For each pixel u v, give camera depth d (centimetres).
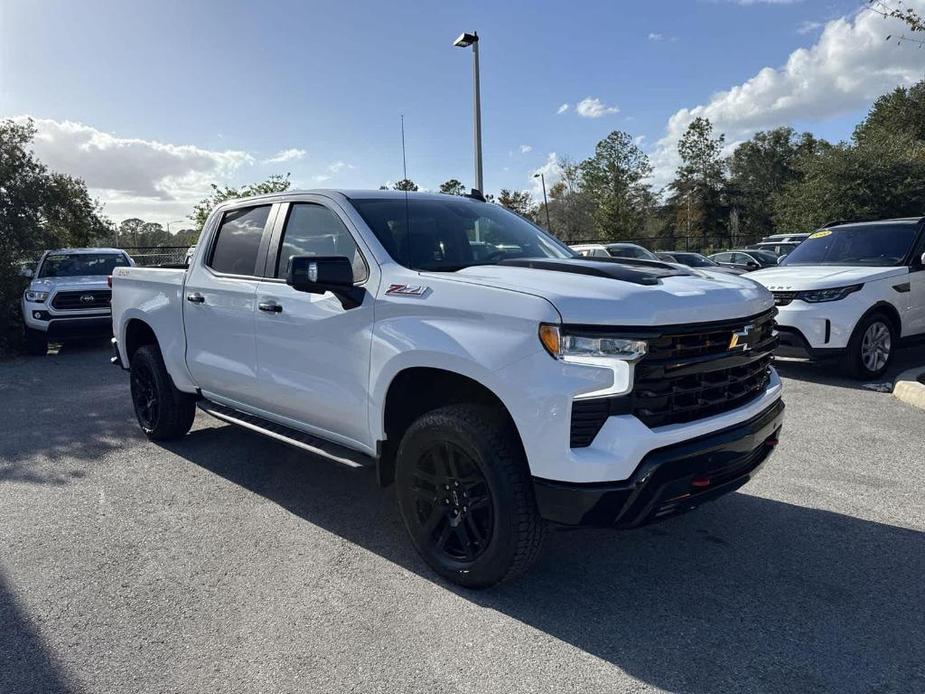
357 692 256
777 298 780
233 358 459
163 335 533
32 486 486
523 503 300
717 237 5750
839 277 757
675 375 291
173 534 402
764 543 375
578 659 273
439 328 321
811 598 317
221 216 497
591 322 280
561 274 327
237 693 257
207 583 342
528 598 322
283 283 421
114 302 607
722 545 374
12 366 1090
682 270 358
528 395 286
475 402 341
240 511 435
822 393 714
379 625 301
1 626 306
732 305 315
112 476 505
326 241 404
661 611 309
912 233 835
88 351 1252
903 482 460
